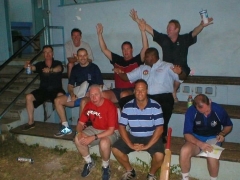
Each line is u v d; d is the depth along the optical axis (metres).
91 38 6.21
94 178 3.84
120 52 5.99
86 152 3.81
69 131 4.57
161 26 5.53
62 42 6.52
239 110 4.35
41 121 5.48
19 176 3.96
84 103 4.30
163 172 3.23
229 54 5.13
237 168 3.42
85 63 4.78
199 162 3.62
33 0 8.00
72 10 6.27
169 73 4.07
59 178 3.88
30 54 8.51
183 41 4.79
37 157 4.43
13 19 9.76
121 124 3.54
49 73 5.00
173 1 5.34
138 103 3.51
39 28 8.13
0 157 4.44
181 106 4.65
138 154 3.98
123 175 3.69
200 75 5.39
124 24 5.84
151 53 4.07
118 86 4.80
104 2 5.92
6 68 6.55
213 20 5.12
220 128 3.51
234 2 4.94
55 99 4.58
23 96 5.74
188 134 3.41
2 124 4.96
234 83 4.62
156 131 3.45
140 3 5.61
